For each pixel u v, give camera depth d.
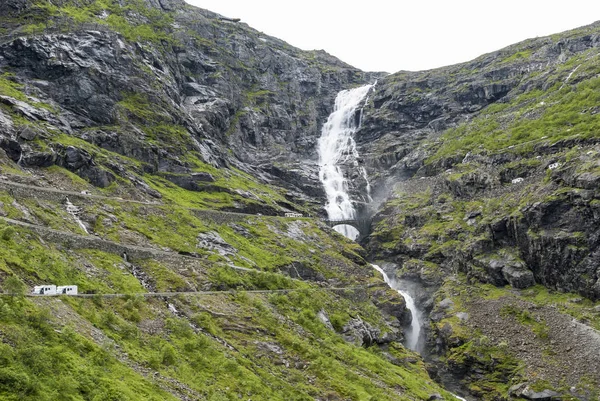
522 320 122.31
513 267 138.00
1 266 62.97
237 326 84.06
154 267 94.00
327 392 75.75
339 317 112.19
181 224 122.06
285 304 103.50
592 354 107.25
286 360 80.94
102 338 58.81
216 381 63.66
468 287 140.62
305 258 139.12
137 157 155.88
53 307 59.25
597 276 123.06
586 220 129.25
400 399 84.00
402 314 133.50
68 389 44.69
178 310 81.38
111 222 105.62
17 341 47.53
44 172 115.00
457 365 118.06
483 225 151.62
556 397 101.44
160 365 59.97
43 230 80.88
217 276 100.88
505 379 110.94
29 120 133.50
